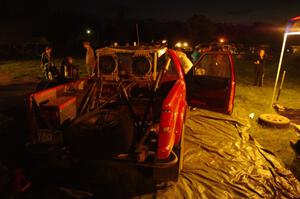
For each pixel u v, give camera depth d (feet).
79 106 13.30
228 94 19.15
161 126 10.02
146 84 14.98
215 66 23.43
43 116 11.19
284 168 13.66
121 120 10.12
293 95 31.91
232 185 12.03
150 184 11.78
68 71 27.68
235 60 89.04
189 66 23.34
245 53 111.96
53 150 10.87
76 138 10.09
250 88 35.81
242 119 21.04
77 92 13.85
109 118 10.27
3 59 85.97
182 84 14.74
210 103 20.22
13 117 20.26
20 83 36.37
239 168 13.50
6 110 22.24
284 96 31.24
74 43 156.56
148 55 14.19
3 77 38.73
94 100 13.94
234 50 118.11
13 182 10.73
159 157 10.19
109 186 11.59
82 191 11.14
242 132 18.13
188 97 21.09
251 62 81.66
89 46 29.32
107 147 9.84
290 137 18.26
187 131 17.95
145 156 10.39
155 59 14.35
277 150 16.33
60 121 11.13
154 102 12.96
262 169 13.50
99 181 11.98
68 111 11.91
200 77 20.93
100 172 12.73
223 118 20.75
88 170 12.89
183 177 12.41
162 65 14.55
